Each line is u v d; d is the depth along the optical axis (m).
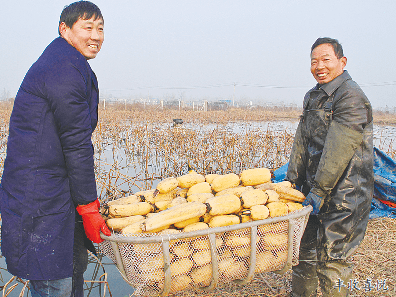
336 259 2.31
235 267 2.07
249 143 9.81
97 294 3.08
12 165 1.90
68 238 1.97
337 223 2.30
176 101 55.12
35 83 1.85
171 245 1.92
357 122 2.19
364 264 3.33
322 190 2.28
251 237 2.01
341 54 2.39
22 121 1.90
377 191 4.39
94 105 2.19
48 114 1.88
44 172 1.88
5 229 1.89
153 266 1.90
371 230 4.04
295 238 2.21
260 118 27.61
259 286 3.05
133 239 1.83
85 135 1.92
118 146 11.31
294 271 2.77
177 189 2.58
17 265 1.88
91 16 2.01
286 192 2.38
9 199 1.90
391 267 3.27
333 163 2.20
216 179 2.52
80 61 1.94
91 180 1.96
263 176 2.51
